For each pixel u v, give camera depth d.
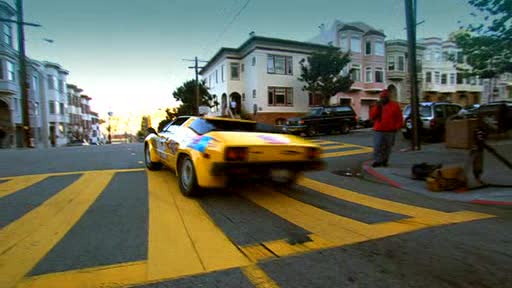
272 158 4.22
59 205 4.20
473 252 2.79
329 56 27.31
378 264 2.56
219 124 5.03
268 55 28.84
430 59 40.44
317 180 6.14
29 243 2.93
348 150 10.88
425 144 11.98
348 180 6.21
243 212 3.96
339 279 2.32
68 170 7.03
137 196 4.71
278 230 3.33
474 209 4.20
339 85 27.34
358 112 34.16
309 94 30.56
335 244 2.96
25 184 5.54
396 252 2.79
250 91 29.75
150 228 3.35
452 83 41.59
